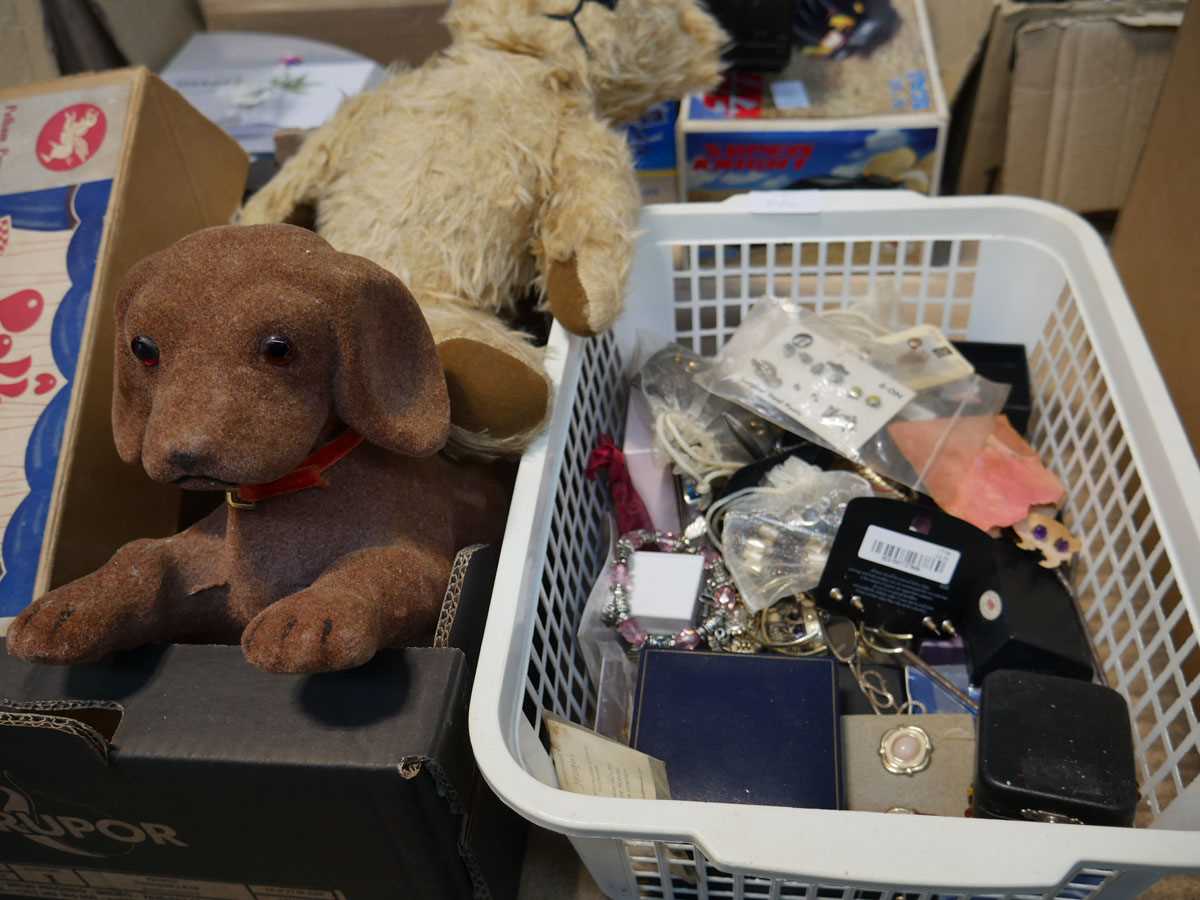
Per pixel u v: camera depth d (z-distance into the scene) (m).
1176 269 0.75
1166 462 0.59
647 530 0.76
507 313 0.80
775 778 0.59
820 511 0.73
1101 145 1.04
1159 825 0.56
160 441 0.46
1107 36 0.98
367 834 0.51
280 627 0.46
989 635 0.67
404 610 0.54
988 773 0.52
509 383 0.62
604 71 0.76
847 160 1.03
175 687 0.50
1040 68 1.01
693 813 0.45
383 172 0.73
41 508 0.63
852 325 0.83
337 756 0.46
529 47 0.75
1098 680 0.68
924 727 0.63
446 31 1.20
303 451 0.50
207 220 0.83
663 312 0.89
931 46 1.06
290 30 1.22
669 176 1.10
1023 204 0.78
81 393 0.65
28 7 0.97
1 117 0.75
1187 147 0.73
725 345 0.85
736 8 0.98
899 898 0.54
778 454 0.77
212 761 0.47
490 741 0.48
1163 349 0.78
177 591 0.56
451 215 0.71
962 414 0.77
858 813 0.44
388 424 0.53
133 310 0.49
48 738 0.47
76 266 0.70
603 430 0.83
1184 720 0.71
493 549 0.62
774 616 0.74
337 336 0.50
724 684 0.63
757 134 1.01
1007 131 1.07
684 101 1.03
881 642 0.73
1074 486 0.79
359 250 0.71
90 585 0.51
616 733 0.68
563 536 0.69
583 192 0.72
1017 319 0.84
